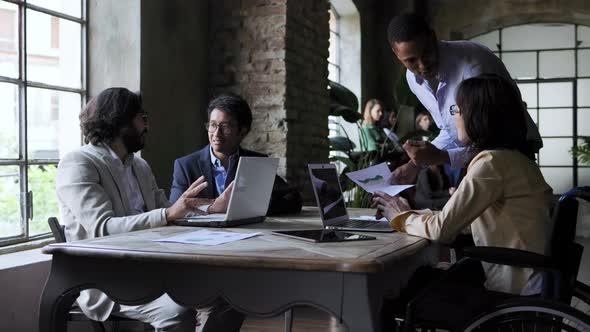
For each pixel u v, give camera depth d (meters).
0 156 3.13
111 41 3.83
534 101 10.21
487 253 1.73
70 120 3.66
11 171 3.18
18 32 3.25
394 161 5.66
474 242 2.15
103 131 2.42
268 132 4.64
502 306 1.63
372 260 1.49
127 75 3.82
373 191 2.26
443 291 1.99
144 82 3.86
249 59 4.68
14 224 3.19
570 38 9.98
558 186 10.19
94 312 2.14
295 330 3.49
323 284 1.52
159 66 4.04
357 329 1.49
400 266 1.85
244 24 4.69
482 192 1.89
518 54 10.16
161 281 1.67
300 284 1.54
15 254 3.06
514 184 1.93
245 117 3.09
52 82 3.52
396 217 2.09
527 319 1.60
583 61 9.97
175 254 1.61
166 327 2.08
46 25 3.47
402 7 9.09
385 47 9.15
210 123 3.06
